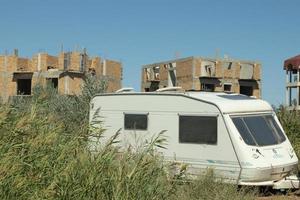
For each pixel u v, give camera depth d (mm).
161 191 6707
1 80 51125
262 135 12047
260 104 12594
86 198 6070
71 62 48969
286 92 37406
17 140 6207
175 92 12688
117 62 54844
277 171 11805
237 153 11539
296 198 11398
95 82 21031
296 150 14953
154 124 12766
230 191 9711
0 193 5492
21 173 5848
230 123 11711
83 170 6246
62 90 48500
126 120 13188
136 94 13102
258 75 50750
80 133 7203
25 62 51250
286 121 17500
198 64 48031
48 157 6238
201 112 12094
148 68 54219
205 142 11992
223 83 49000
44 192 5781
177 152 12367
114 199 6113
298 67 36719
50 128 6836
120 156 6930
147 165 6805
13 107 6883
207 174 10453
